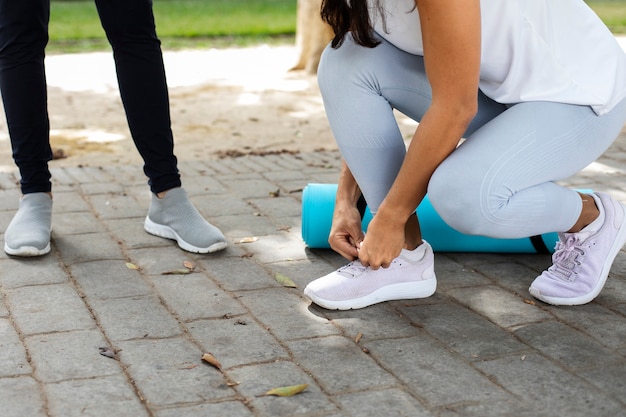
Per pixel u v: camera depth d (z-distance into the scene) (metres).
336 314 2.50
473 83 2.12
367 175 2.44
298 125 5.75
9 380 2.08
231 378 2.11
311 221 2.95
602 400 2.01
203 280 2.76
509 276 2.81
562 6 2.28
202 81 7.49
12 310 2.49
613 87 2.29
